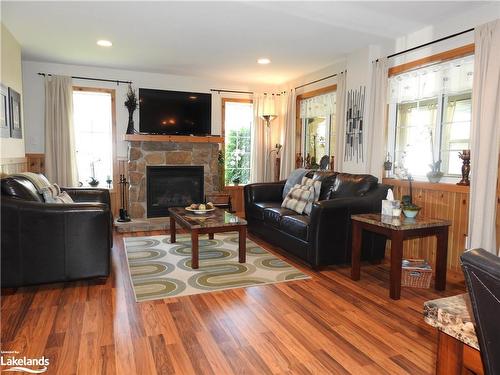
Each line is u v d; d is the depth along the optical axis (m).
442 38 3.41
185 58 4.80
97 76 5.41
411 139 3.93
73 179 5.25
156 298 2.71
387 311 2.55
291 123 6.00
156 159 5.55
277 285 3.03
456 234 3.30
